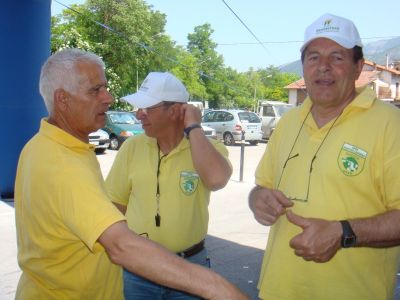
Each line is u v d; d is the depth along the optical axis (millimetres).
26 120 8172
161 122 2719
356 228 1947
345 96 2244
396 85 46531
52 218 1734
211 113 21328
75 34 29562
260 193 2303
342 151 2145
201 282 1554
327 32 2195
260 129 20797
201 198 2828
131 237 1586
